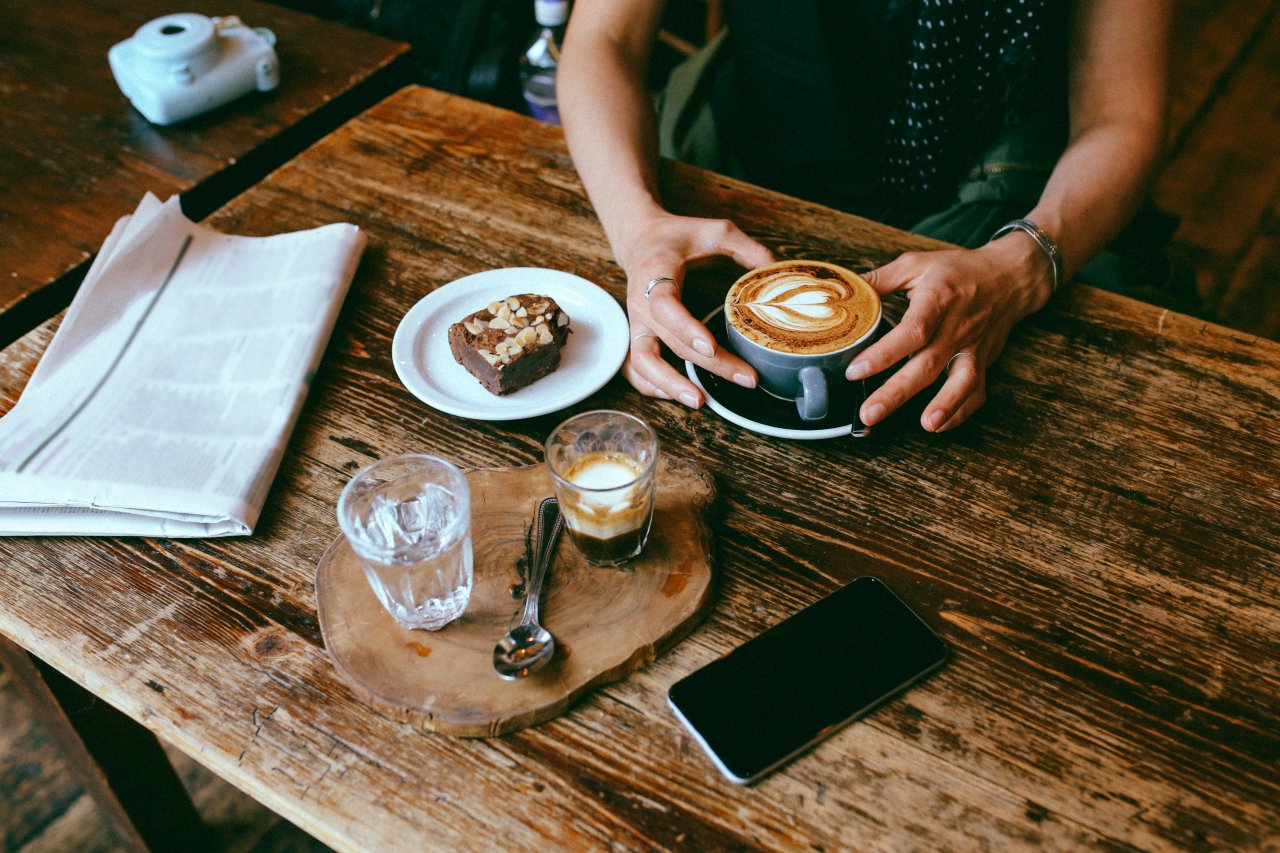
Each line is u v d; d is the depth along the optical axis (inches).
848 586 28.2
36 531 29.8
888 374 34.7
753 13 52.4
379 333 37.4
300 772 24.0
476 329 34.9
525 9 73.0
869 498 31.1
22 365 36.1
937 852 22.6
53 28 62.5
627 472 30.2
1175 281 56.1
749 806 23.4
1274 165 103.4
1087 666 26.4
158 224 39.8
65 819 54.9
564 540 29.3
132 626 27.4
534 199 44.1
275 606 28.0
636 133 44.9
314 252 39.8
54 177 50.2
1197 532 30.0
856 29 50.9
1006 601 28.1
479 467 32.1
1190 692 25.8
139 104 54.1
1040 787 23.8
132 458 31.1
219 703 25.5
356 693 25.6
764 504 30.9
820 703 25.2
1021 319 38.0
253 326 36.7
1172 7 45.2
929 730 24.9
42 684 36.8
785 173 57.7
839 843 22.8
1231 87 115.5
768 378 32.9
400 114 49.7
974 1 46.8
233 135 53.9
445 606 27.0
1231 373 35.7
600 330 37.3
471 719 24.5
